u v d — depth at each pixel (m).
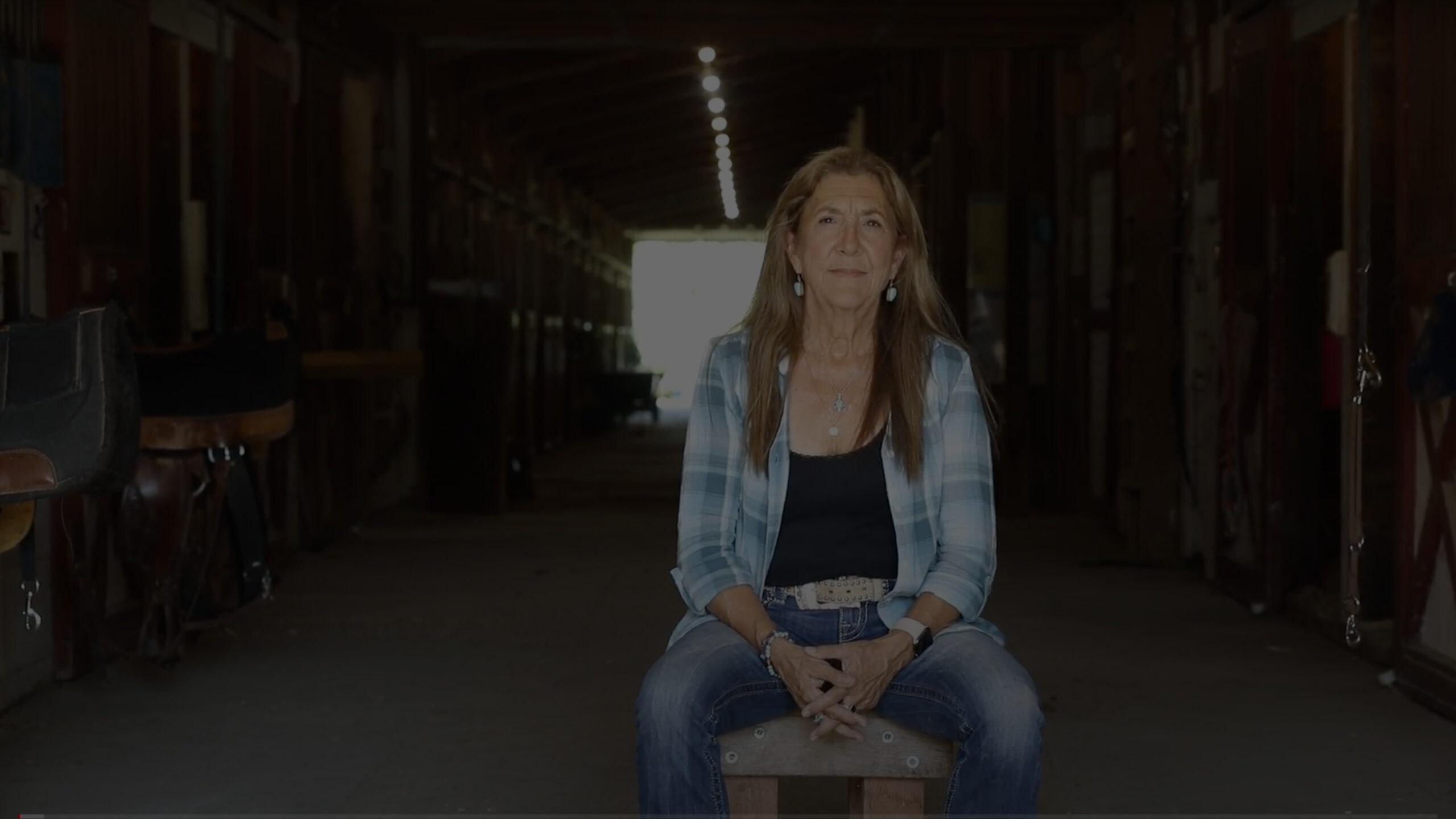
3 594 4.54
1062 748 4.27
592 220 23.19
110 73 5.23
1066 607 6.46
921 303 2.75
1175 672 5.21
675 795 2.44
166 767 4.06
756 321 2.77
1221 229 6.74
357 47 9.13
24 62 4.66
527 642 5.77
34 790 3.85
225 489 4.80
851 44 9.84
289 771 4.04
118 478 2.93
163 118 6.03
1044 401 10.14
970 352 2.77
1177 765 4.09
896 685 2.55
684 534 2.68
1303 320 6.07
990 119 10.29
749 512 2.68
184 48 6.14
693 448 2.72
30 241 4.66
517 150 15.73
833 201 2.69
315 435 8.08
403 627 6.03
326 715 4.62
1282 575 6.19
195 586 4.90
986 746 2.41
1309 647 5.61
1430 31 4.61
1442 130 4.53
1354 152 5.33
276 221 7.14
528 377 15.91
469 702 4.80
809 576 2.68
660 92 15.34
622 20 9.70
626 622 6.18
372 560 7.88
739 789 2.59
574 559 8.02
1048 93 10.14
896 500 2.66
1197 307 7.63
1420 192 4.71
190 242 6.29
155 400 4.68
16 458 2.88
